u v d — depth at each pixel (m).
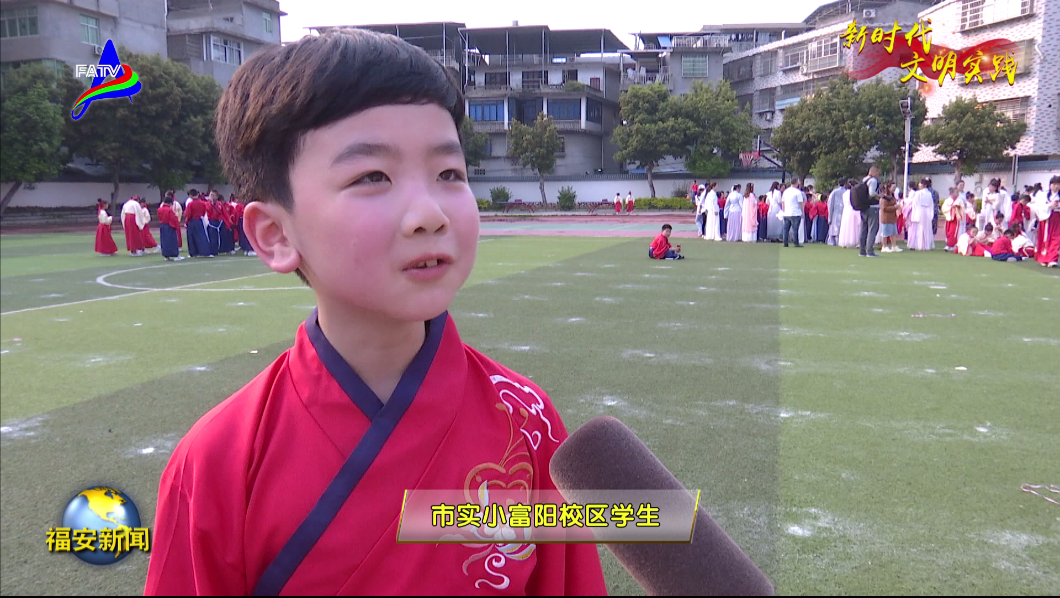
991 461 3.44
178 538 0.81
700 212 20.98
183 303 8.52
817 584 2.43
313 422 0.78
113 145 29.64
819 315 7.36
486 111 44.84
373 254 0.68
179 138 31.55
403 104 0.70
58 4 31.97
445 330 0.85
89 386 4.91
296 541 0.75
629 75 49.19
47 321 7.40
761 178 38.91
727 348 5.86
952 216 15.40
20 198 30.86
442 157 0.72
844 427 3.93
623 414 4.19
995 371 5.08
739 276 10.79
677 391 4.64
